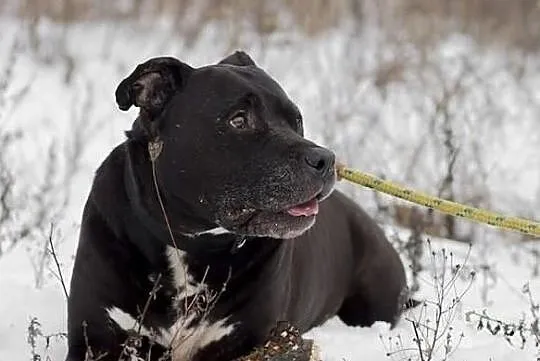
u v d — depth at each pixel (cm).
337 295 849
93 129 1475
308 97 1645
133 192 652
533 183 1391
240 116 631
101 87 1661
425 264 1012
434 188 1247
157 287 648
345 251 852
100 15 1998
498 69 1881
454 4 2127
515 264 1073
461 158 1339
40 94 1596
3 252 955
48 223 1054
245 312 676
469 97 1667
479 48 2009
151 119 650
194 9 2041
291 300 739
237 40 1827
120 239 661
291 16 2053
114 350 676
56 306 819
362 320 879
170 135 641
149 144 638
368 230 880
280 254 685
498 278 996
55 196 1179
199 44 1898
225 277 665
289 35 1975
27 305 816
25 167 1269
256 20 1925
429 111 1588
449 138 1170
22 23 1828
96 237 668
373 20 2139
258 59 1800
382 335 796
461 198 1222
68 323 695
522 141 1574
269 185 617
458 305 868
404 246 982
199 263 659
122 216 660
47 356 684
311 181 615
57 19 1938
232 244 656
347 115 1485
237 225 634
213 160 629
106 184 672
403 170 1323
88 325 677
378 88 1697
